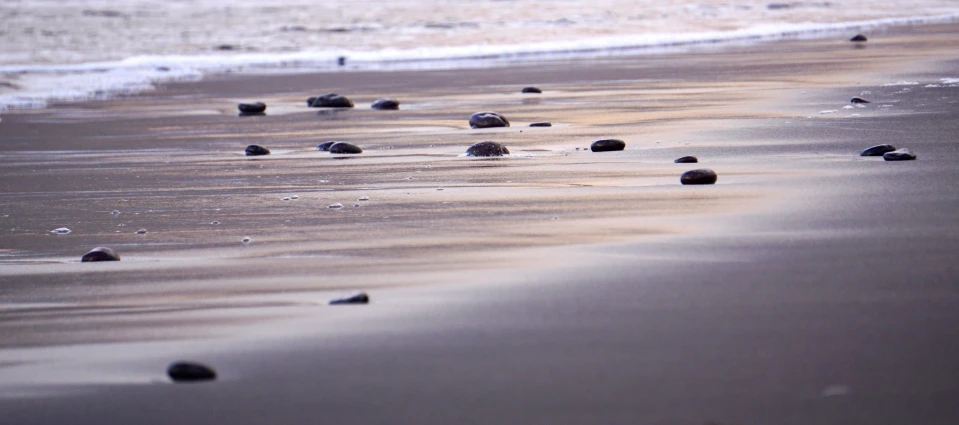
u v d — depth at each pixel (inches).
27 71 1384.1
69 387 254.2
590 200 472.1
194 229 454.9
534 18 2220.7
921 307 286.7
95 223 481.1
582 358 257.8
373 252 387.9
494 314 296.7
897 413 218.5
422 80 1218.6
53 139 800.9
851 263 335.3
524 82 1150.3
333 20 2237.9
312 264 374.0
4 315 323.3
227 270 371.6
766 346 261.0
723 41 1689.2
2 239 450.0
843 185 472.7
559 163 595.8
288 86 1198.9
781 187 476.4
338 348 272.8
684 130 709.3
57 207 526.3
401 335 281.0
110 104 1050.7
